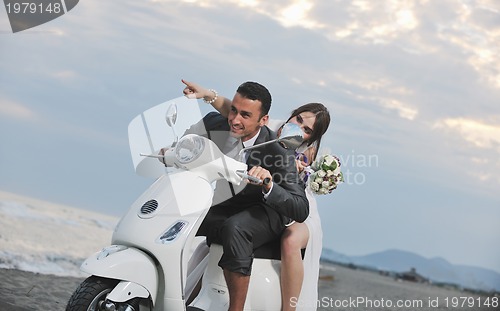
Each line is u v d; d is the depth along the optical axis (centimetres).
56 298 415
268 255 336
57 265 493
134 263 292
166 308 301
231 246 316
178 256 299
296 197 328
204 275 333
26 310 374
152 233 299
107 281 293
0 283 418
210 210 336
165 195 310
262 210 330
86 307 286
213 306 325
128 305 292
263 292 333
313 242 353
